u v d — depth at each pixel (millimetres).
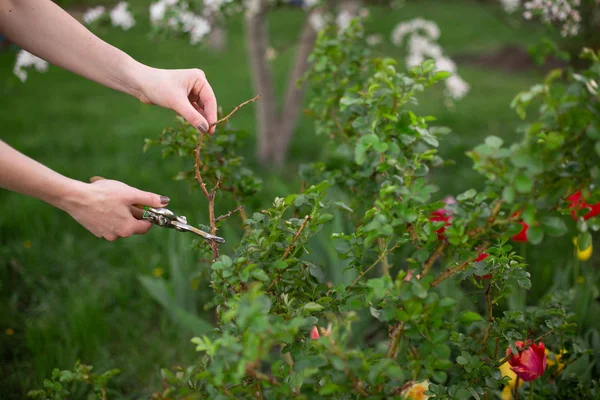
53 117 5883
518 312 1629
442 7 13961
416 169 1564
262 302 1354
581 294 2090
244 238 1578
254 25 4438
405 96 1522
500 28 11828
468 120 5871
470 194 1428
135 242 3098
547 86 1334
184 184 3871
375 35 3281
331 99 1911
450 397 1572
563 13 2061
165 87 1679
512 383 1797
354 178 1821
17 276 2818
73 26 1722
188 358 2279
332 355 1381
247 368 1380
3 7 1689
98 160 4457
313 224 1540
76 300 2439
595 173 1346
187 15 2357
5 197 3598
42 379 2133
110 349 2350
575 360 1793
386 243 1566
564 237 2980
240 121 5945
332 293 1604
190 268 2521
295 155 5035
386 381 1471
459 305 2104
